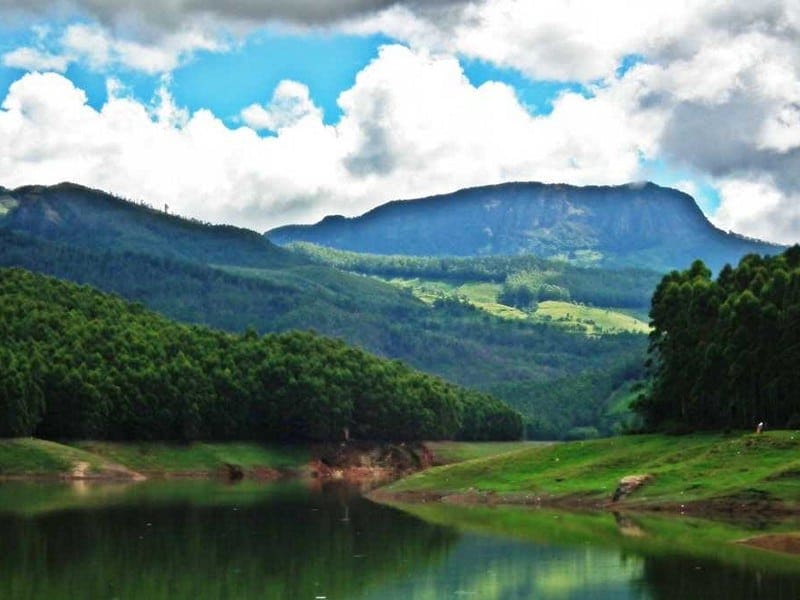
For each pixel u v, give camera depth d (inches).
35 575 2844.5
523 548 3366.1
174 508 4677.7
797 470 4126.5
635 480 4493.1
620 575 2817.4
